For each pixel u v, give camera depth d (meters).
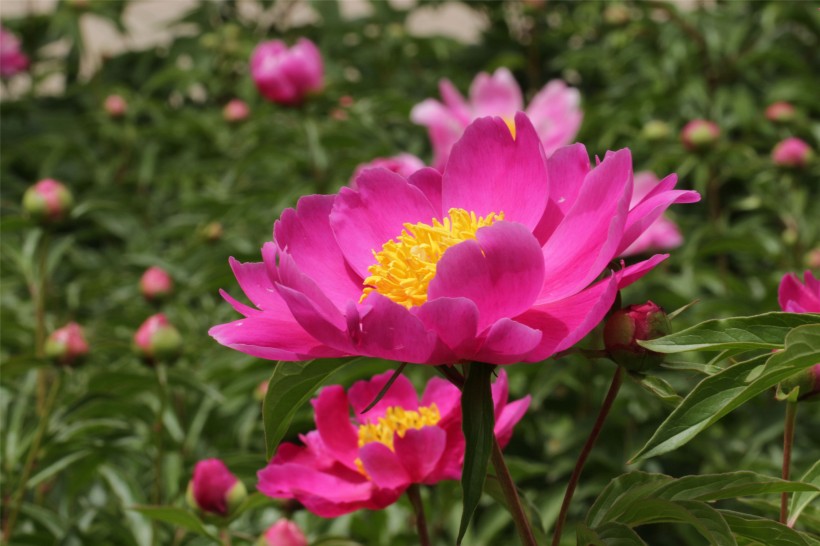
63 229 1.83
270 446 0.96
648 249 1.52
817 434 1.43
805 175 1.60
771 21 1.75
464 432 0.86
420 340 0.82
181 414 1.43
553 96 1.54
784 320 0.87
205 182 1.81
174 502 1.33
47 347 1.31
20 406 1.32
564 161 0.99
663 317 0.94
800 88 1.73
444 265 0.84
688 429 0.85
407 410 1.09
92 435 1.33
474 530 1.40
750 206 1.58
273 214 1.60
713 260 1.71
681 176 1.64
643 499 0.95
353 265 0.99
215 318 1.54
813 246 1.59
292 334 0.90
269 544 1.15
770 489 0.93
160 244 1.81
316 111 1.68
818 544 0.93
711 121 1.74
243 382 1.40
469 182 1.00
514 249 0.83
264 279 0.95
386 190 1.00
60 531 1.29
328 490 1.07
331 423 1.08
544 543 1.04
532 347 0.82
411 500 1.06
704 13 1.79
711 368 0.93
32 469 1.30
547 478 1.44
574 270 0.91
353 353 0.85
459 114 1.55
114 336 1.55
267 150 1.61
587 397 1.46
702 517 0.91
